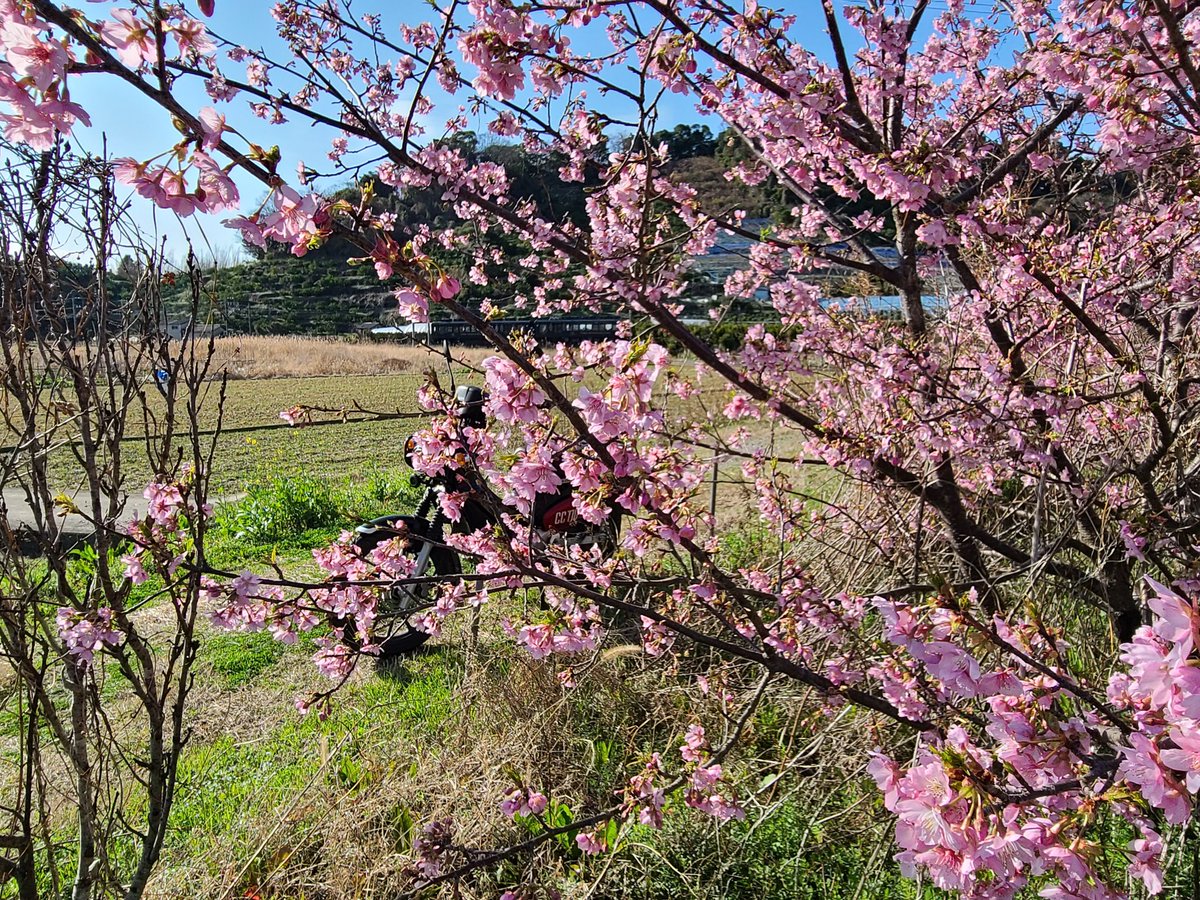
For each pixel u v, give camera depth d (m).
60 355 2.07
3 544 2.11
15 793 3.23
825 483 5.56
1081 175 3.84
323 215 1.33
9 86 1.06
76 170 2.02
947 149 2.98
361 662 4.52
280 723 3.94
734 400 3.23
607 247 2.54
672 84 2.44
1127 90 2.57
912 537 3.45
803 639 3.01
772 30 2.58
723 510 5.36
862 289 5.14
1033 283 3.09
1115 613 3.14
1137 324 3.79
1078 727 1.50
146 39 1.14
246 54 3.07
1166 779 1.18
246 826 2.95
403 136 1.99
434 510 4.20
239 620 2.29
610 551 4.28
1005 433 3.06
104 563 2.02
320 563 2.53
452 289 1.48
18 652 2.01
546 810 3.03
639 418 1.78
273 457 11.21
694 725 2.60
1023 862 1.34
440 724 3.62
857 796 2.89
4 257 1.99
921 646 1.44
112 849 2.92
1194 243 3.12
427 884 2.30
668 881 2.69
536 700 3.55
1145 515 2.90
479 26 1.92
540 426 1.99
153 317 2.14
